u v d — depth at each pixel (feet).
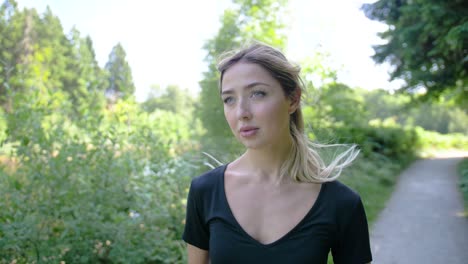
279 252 3.56
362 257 3.75
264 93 3.71
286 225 3.67
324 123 22.86
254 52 3.81
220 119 22.45
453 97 52.54
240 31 22.21
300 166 3.93
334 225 3.67
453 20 25.50
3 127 10.27
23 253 9.64
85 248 10.14
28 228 9.33
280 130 3.80
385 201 25.31
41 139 10.14
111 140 11.14
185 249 11.66
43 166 10.11
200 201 4.10
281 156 3.95
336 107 24.63
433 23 26.99
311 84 17.08
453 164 47.78
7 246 8.80
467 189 28.91
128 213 11.34
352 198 3.78
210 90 23.04
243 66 3.76
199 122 23.12
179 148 13.88
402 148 50.16
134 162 11.38
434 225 20.16
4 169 10.23
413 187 31.71
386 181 31.99
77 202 10.25
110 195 10.83
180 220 12.70
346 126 28.37
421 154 59.67
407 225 20.18
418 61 33.30
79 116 11.57
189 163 13.23
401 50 35.47
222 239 3.74
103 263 10.69
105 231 10.31
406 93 43.39
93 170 10.83
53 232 10.25
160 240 11.25
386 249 16.69
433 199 26.73
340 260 3.84
